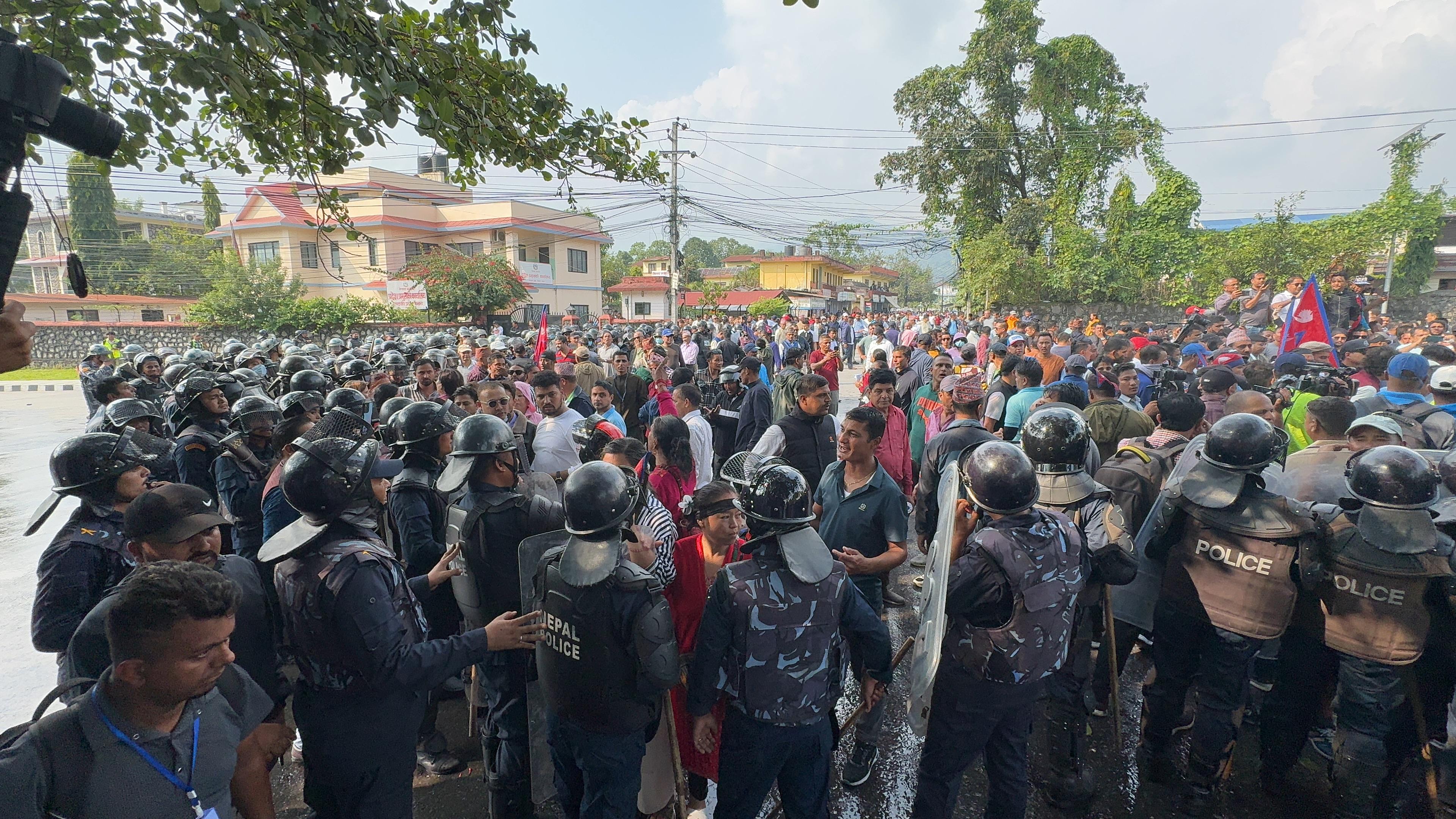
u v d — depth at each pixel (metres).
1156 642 3.33
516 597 3.00
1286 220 21.28
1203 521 3.01
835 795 3.43
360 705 2.28
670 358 13.18
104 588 2.56
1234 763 3.58
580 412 6.75
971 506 2.73
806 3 2.30
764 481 2.37
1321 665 3.08
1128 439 4.25
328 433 2.37
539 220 38.59
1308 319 7.77
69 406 16.91
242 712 1.87
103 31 2.34
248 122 3.18
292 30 2.53
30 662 4.55
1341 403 3.63
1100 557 2.85
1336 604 2.91
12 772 1.40
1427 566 2.73
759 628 2.32
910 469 5.05
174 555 2.21
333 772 2.30
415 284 30.83
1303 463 3.62
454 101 3.29
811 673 2.38
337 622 2.17
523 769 3.03
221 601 1.54
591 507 2.32
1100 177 26.27
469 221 37.00
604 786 2.53
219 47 2.57
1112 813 3.22
